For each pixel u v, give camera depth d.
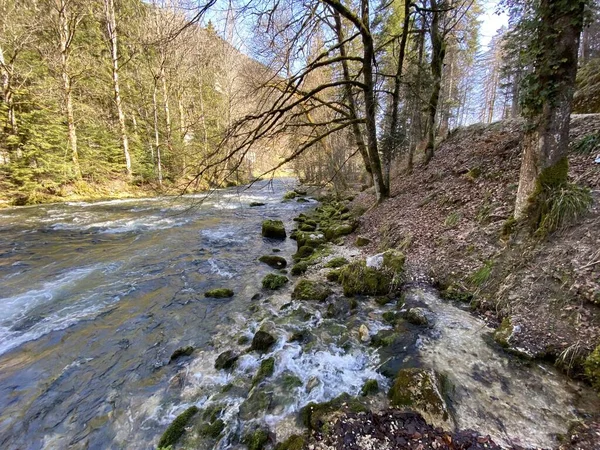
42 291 6.62
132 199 20.31
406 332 4.21
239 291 6.76
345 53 12.78
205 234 12.02
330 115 18.67
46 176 18.25
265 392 3.42
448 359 3.52
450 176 9.48
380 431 2.54
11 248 9.48
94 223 13.20
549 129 4.36
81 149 20.31
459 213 6.91
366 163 14.45
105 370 4.19
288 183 35.84
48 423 3.32
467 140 12.30
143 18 11.07
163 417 3.30
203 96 23.05
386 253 6.18
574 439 2.31
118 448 2.96
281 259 8.48
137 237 11.26
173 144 20.83
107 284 7.07
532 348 3.38
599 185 4.65
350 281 5.93
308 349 4.20
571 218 4.20
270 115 6.40
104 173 22.12
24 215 14.17
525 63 4.59
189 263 8.62
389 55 15.55
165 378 3.98
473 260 5.27
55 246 9.85
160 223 13.82
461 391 2.99
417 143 17.69
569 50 4.00
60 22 18.25
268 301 6.13
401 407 2.79
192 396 3.59
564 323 3.43
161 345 4.75
